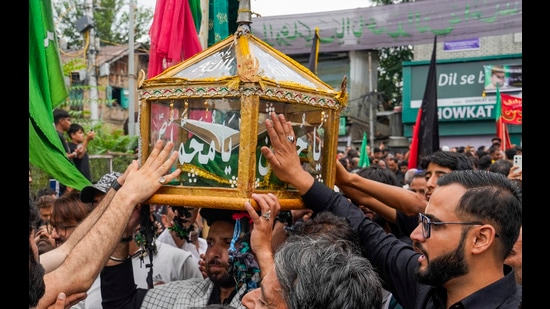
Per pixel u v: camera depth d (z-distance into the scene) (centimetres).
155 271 324
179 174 224
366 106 1986
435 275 188
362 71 1936
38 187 512
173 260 331
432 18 642
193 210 274
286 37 674
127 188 214
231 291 250
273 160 216
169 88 222
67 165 325
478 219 182
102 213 231
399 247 232
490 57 1897
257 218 208
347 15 657
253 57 221
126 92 1622
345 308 152
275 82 213
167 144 222
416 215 281
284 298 160
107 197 237
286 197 228
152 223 252
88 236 207
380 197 280
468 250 183
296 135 229
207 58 233
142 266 323
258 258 207
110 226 207
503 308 181
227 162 214
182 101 224
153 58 318
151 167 220
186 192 219
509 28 629
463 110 1930
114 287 252
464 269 184
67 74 759
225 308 165
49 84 335
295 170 220
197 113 221
